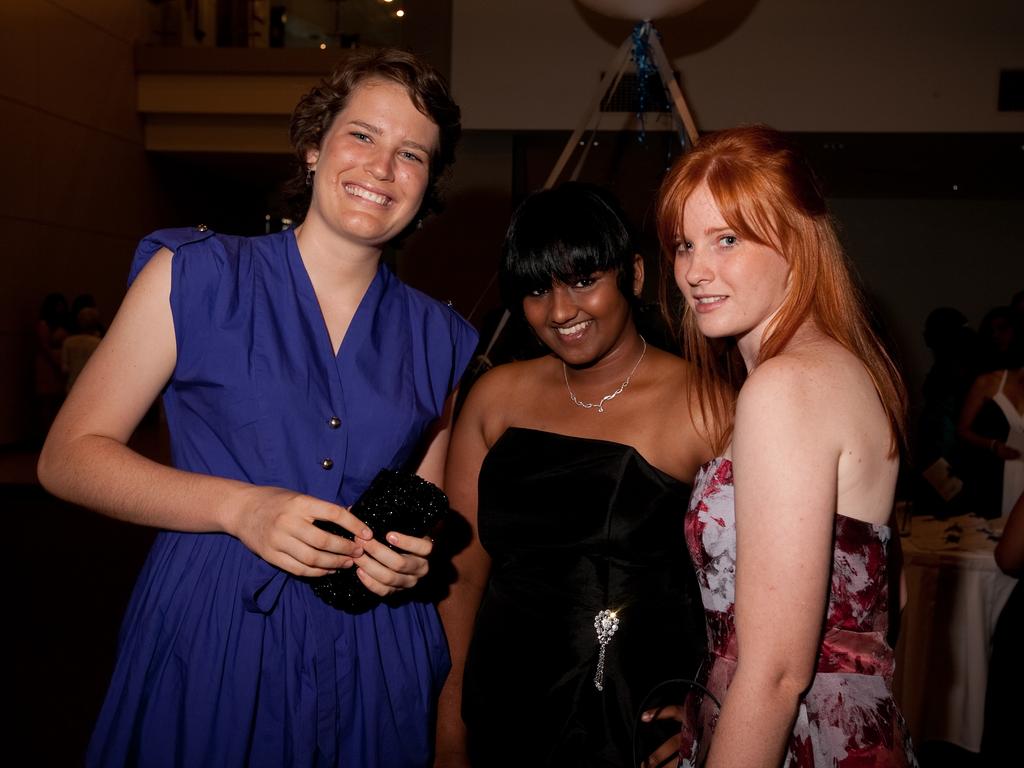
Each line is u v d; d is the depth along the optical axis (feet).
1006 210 33.91
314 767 4.04
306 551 3.57
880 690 3.70
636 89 19.69
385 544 3.79
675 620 5.10
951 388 13.30
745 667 3.27
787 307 3.74
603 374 5.38
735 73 20.10
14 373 29.04
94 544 16.99
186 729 3.86
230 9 36.19
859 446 3.46
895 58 19.86
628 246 5.10
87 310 28.45
